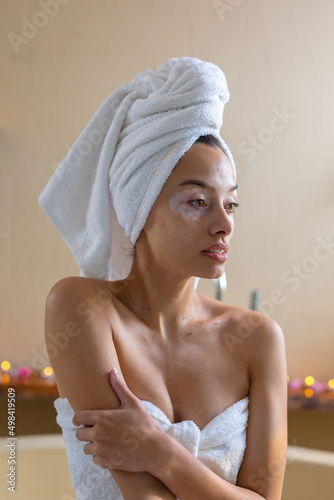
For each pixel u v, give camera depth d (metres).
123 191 0.94
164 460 0.85
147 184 0.92
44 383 2.30
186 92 0.91
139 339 0.95
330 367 2.65
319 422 2.51
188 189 0.89
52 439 1.67
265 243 2.63
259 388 1.00
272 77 2.62
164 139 0.90
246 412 0.99
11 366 2.49
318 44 2.65
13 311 2.50
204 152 0.91
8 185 2.51
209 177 0.90
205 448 0.93
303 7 2.64
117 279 1.03
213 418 0.95
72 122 2.52
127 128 0.96
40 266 2.51
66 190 1.02
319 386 2.51
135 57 2.55
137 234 0.94
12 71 2.50
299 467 1.58
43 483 1.62
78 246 1.04
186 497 0.86
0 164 2.51
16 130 2.51
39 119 2.51
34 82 2.51
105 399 0.88
